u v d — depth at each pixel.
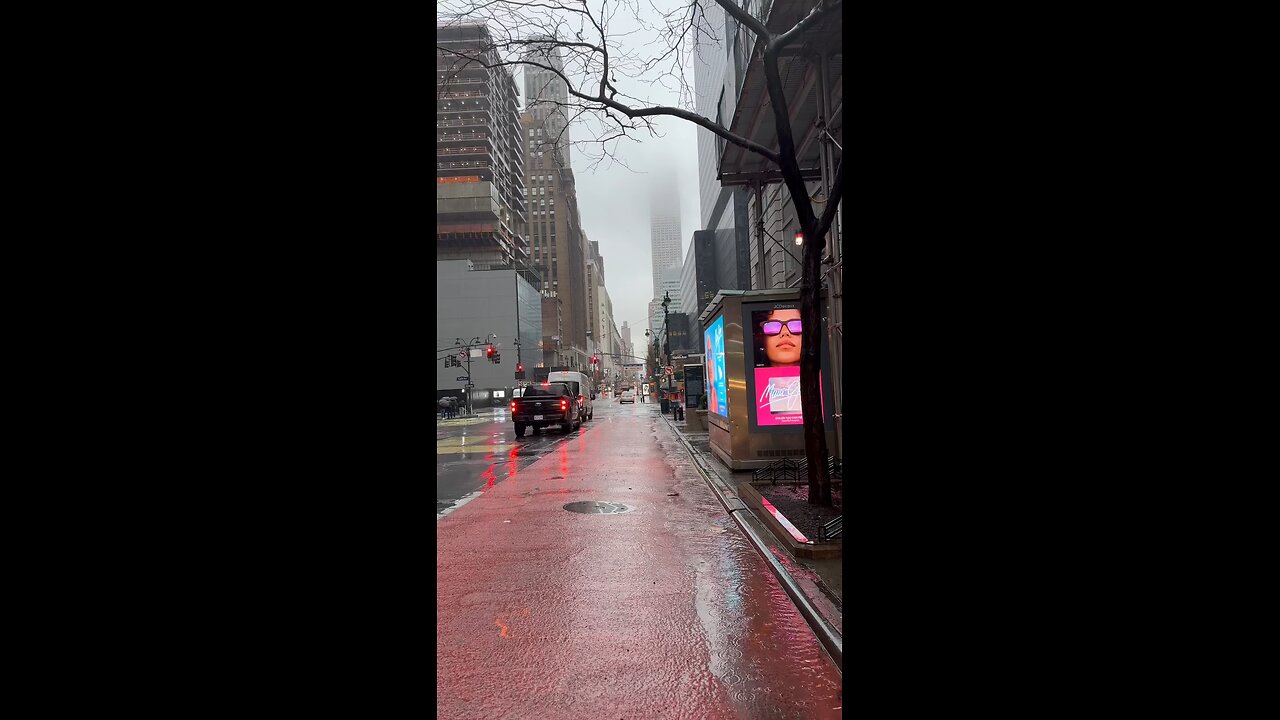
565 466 13.30
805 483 9.09
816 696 3.21
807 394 7.16
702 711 3.08
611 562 5.75
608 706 3.14
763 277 16.92
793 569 5.13
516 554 6.12
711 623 4.21
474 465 13.98
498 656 3.76
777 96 6.75
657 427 26.56
